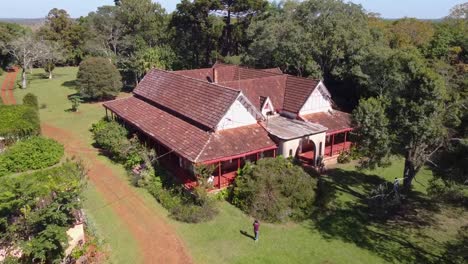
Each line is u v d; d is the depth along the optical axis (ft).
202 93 124.06
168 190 103.71
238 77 170.91
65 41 349.61
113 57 258.16
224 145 104.63
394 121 84.38
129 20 271.49
